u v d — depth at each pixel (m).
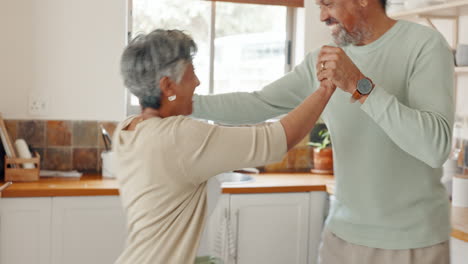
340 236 2.05
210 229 3.30
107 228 3.22
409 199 1.91
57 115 3.69
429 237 1.90
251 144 1.63
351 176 1.99
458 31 3.32
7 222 3.10
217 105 2.17
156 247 1.65
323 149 3.88
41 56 3.63
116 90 3.73
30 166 3.39
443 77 1.79
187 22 3.98
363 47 1.96
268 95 2.20
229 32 4.06
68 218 3.17
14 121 3.63
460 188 2.90
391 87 1.90
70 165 3.72
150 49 1.65
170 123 1.64
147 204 1.64
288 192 3.41
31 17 3.61
